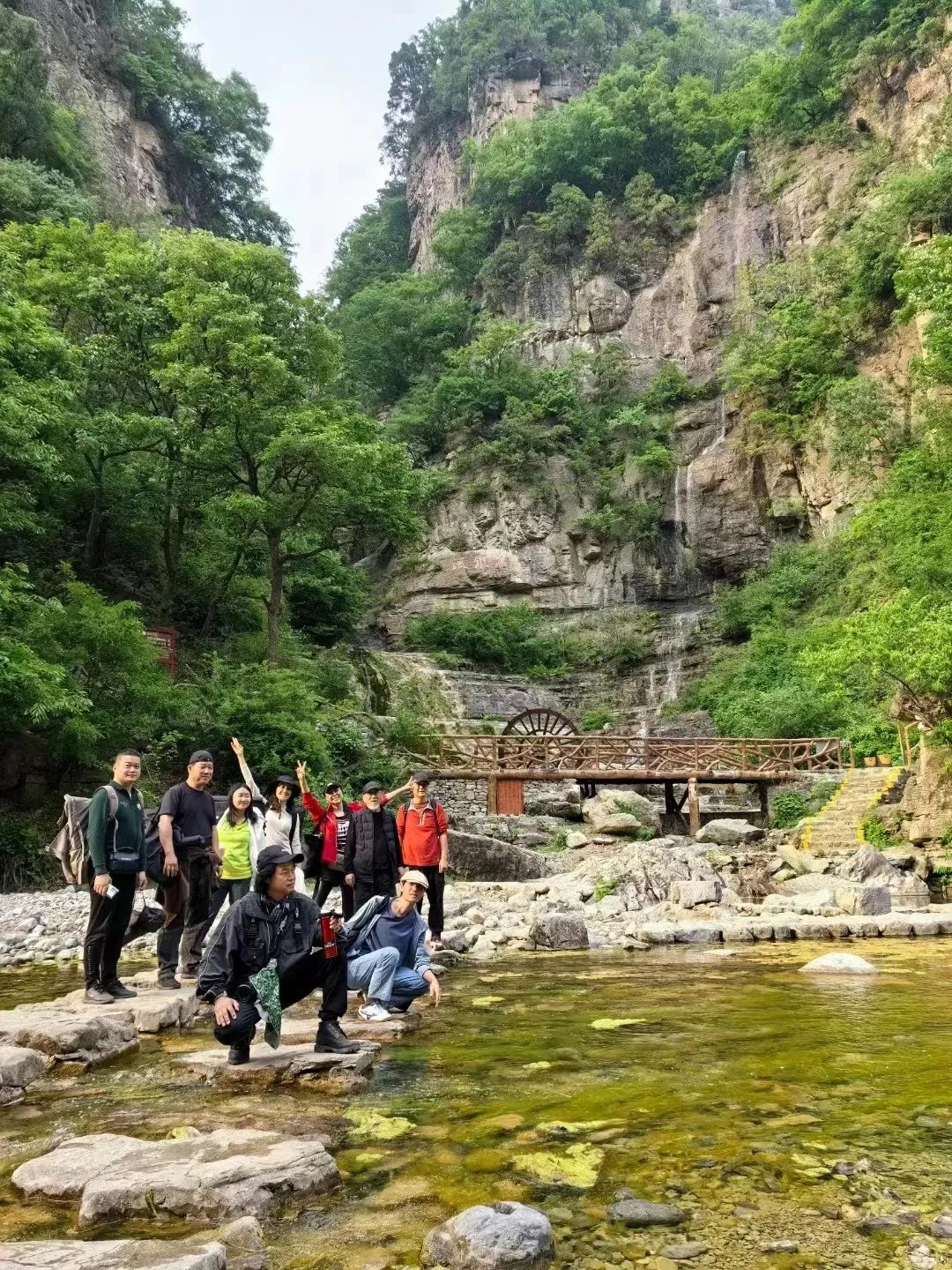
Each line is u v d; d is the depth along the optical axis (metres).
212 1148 3.33
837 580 34.62
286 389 24.42
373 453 23.28
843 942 9.99
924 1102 3.94
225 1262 2.51
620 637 40.69
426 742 24.44
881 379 34.94
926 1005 6.23
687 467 44.09
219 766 20.28
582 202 54.91
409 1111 3.97
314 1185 3.09
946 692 16.41
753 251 48.56
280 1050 5.10
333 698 27.64
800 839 19.34
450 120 72.75
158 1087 4.50
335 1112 3.97
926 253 20.92
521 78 68.12
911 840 17.73
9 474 20.45
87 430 23.23
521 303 54.72
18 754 17.09
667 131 55.91
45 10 47.50
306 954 4.89
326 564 34.00
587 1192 3.04
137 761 6.37
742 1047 5.04
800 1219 2.80
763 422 40.66
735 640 38.19
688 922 11.21
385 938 6.27
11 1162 3.43
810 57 47.94
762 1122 3.71
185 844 7.05
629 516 43.94
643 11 75.12
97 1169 3.17
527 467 45.62
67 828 6.54
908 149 40.88
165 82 53.28
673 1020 5.86
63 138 37.88
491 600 42.69
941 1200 2.92
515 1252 2.48
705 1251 2.60
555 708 37.88
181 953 7.24
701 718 33.69
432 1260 2.56
